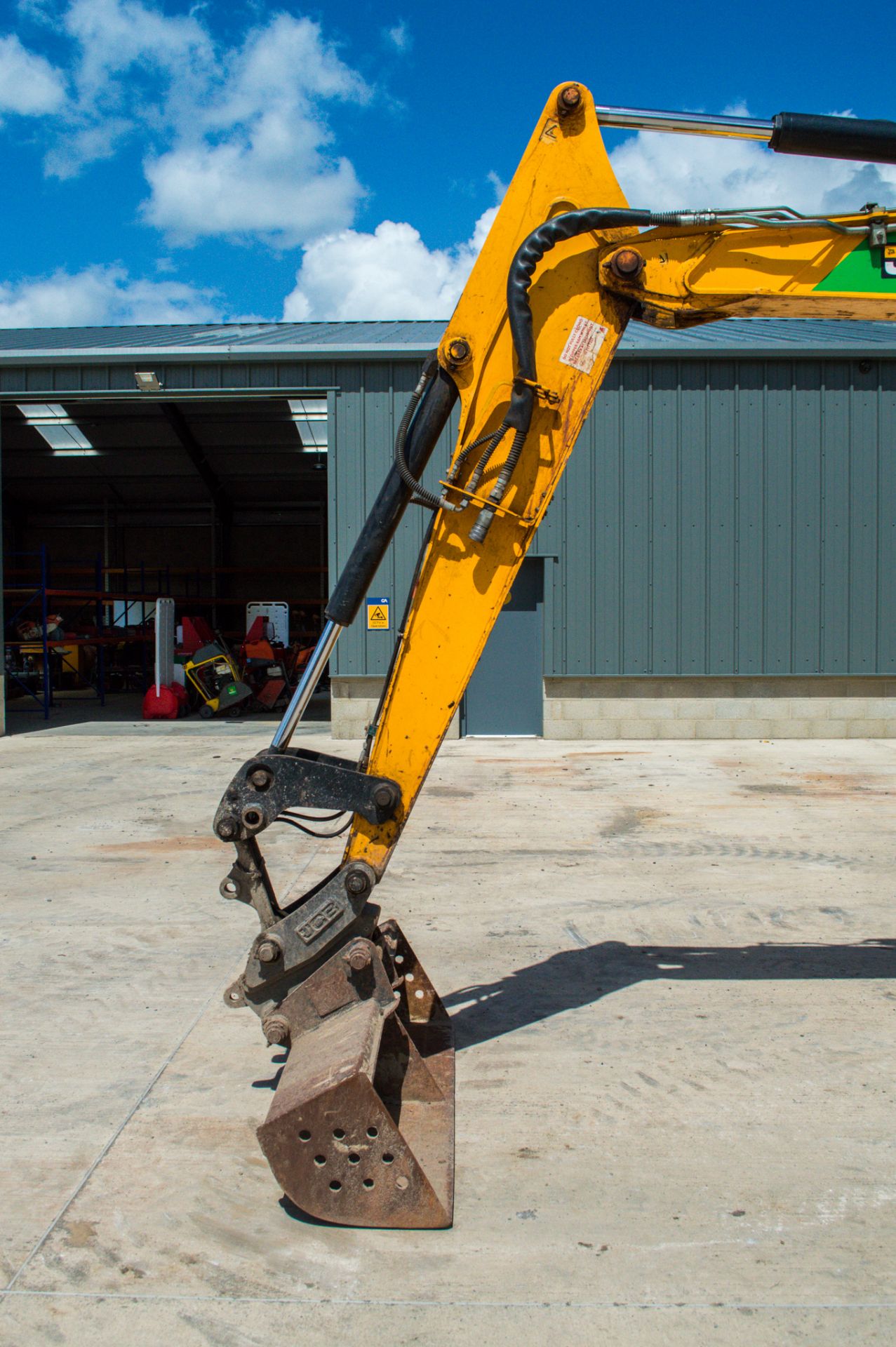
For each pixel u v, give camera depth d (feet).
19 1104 9.41
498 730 36.88
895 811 23.20
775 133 8.91
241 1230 7.47
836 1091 9.64
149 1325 6.41
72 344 40.29
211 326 50.88
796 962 13.28
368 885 8.71
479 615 9.19
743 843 19.99
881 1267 7.00
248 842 8.93
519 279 8.77
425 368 9.18
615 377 35.35
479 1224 7.54
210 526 78.48
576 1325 6.41
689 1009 11.69
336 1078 7.41
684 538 35.55
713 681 35.94
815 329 40.93
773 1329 6.37
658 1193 7.93
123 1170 8.27
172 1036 10.96
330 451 36.17
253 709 53.67
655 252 9.16
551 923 15.02
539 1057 10.43
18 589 52.01
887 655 35.83
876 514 35.53
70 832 21.53
